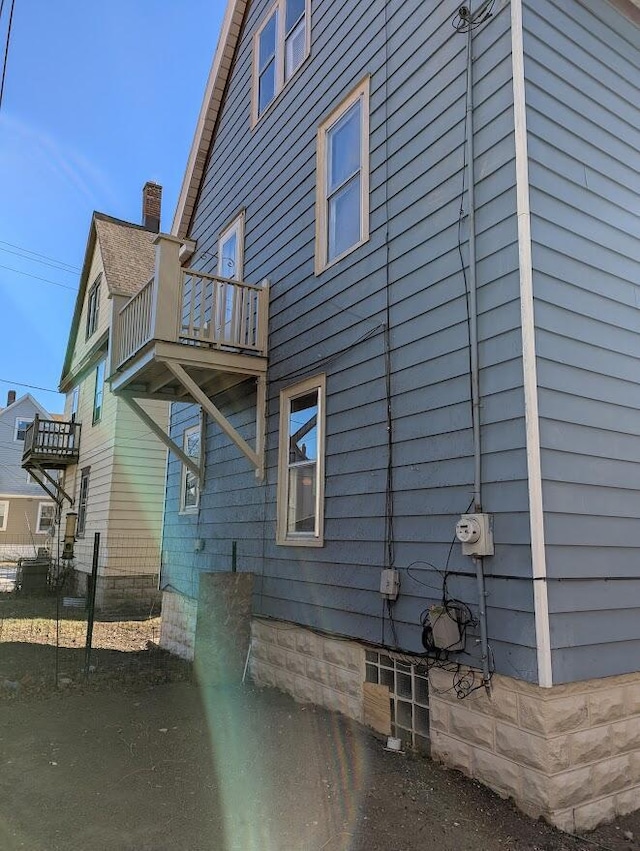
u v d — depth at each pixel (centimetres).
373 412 527
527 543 366
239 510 749
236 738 470
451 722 412
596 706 373
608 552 397
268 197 773
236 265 844
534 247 398
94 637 976
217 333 701
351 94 614
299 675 590
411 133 520
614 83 482
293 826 336
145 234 1819
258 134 819
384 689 482
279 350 702
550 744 347
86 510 1571
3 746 450
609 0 489
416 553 457
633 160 484
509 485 383
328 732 485
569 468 387
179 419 988
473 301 425
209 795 372
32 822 337
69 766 413
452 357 445
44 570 1524
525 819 348
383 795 372
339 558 548
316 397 632
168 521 969
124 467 1387
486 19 448
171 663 775
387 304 526
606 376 425
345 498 550
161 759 427
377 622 491
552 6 448
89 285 1795
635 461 431
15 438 3111
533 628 357
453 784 387
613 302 442
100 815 346
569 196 429
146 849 311
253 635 677
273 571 656
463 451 424
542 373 385
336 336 595
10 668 714
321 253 640
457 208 457
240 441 693
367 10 604
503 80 426
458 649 405
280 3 794
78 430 1761
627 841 344
